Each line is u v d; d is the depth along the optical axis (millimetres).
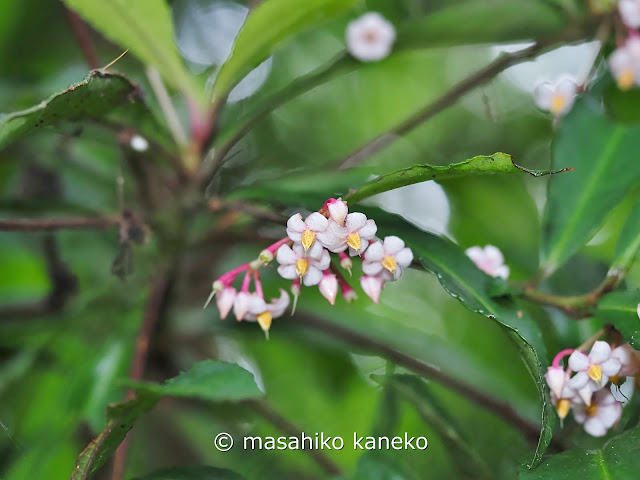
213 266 451
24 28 452
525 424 393
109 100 370
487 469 390
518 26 412
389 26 408
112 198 448
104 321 429
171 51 394
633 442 349
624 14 407
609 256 437
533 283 379
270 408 417
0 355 425
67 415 398
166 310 411
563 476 345
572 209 385
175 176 405
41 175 445
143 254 432
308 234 349
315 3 375
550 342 408
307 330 421
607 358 353
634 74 407
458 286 361
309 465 435
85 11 385
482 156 335
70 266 450
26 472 392
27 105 411
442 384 402
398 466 368
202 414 444
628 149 392
